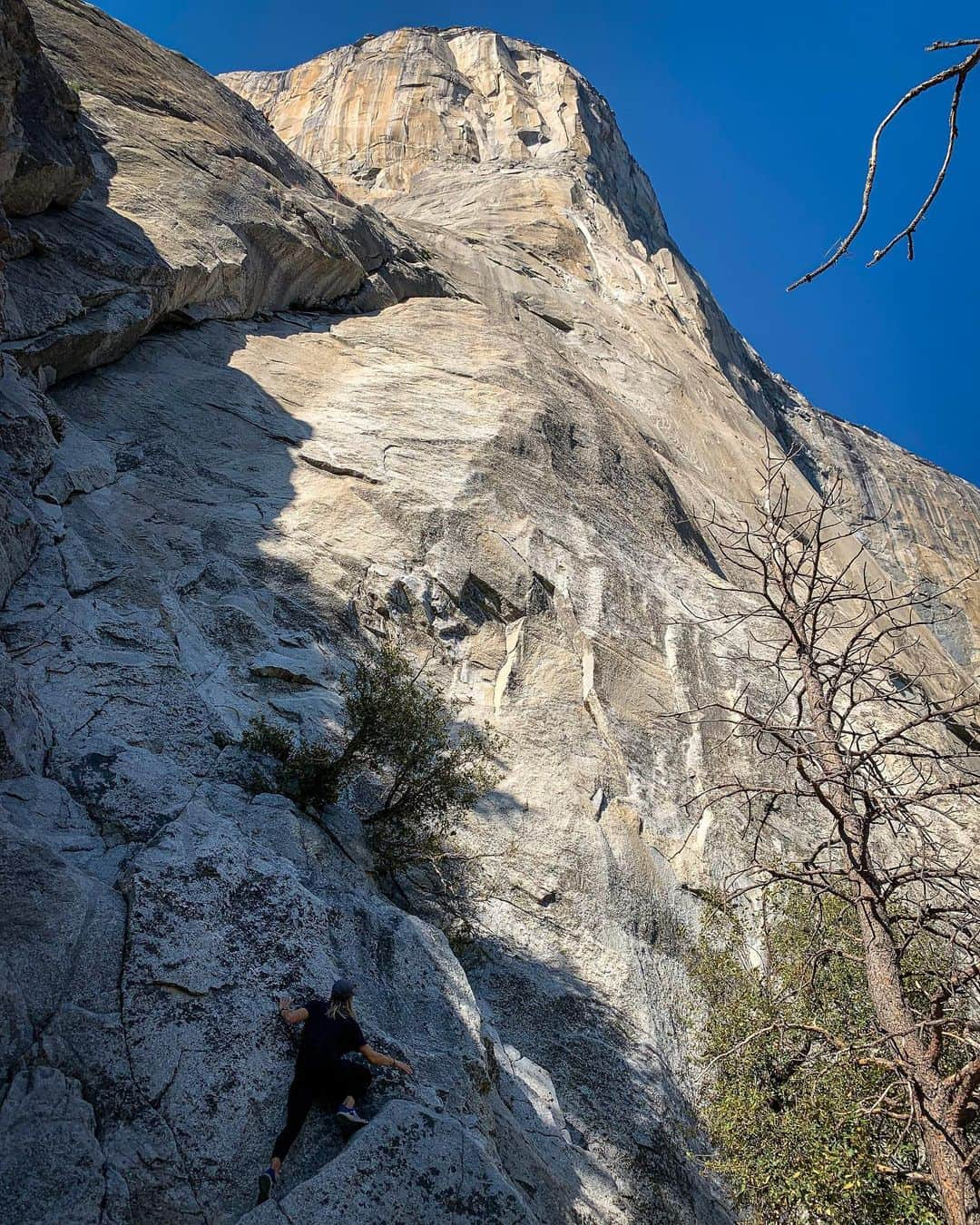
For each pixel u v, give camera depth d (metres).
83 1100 5.71
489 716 12.95
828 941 9.04
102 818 7.76
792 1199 7.68
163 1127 5.79
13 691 8.26
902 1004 6.43
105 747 8.46
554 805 12.03
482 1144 6.33
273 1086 6.20
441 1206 5.85
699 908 12.05
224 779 9.07
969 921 6.93
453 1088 6.96
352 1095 6.21
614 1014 10.15
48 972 6.19
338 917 7.78
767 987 9.19
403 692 10.10
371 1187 5.77
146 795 8.09
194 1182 5.66
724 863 12.61
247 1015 6.42
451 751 11.58
